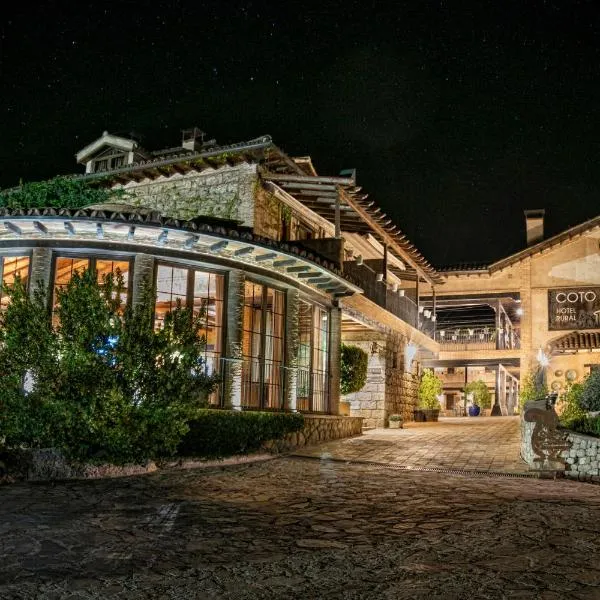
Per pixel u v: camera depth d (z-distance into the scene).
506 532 7.98
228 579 6.34
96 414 11.56
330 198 19.48
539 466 12.57
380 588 6.08
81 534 7.78
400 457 14.34
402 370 25.73
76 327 11.78
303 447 15.97
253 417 14.30
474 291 36.31
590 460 12.29
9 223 13.13
